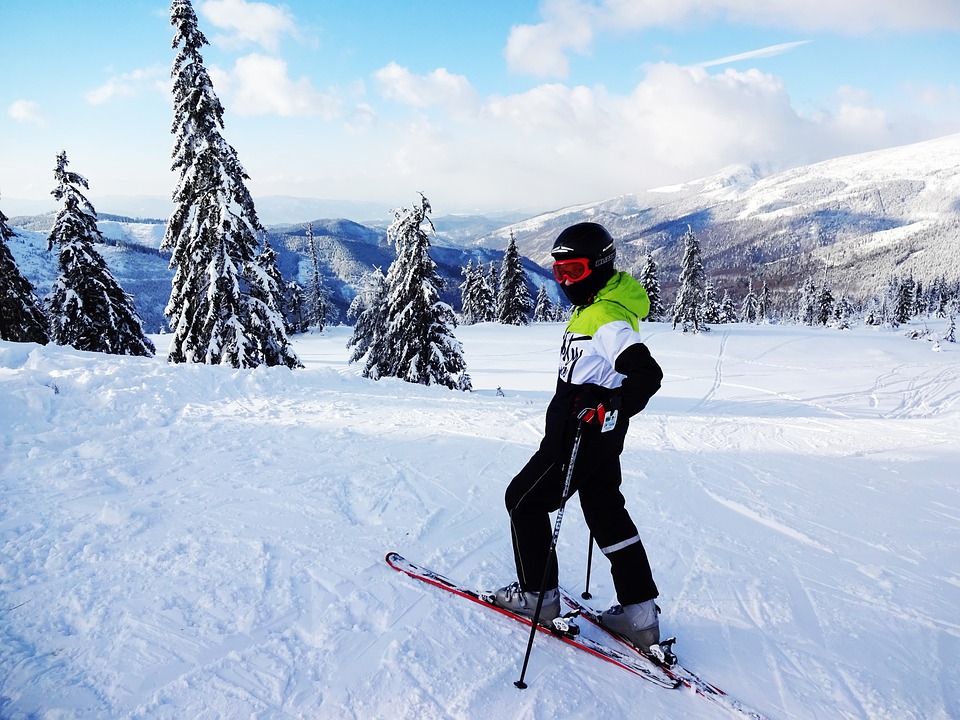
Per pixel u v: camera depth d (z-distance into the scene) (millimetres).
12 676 1827
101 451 4156
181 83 12789
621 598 2287
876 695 2123
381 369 17344
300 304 51812
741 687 2139
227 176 13086
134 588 2408
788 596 2910
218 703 1789
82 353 7430
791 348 35094
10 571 2441
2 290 15680
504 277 49281
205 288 13352
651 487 4902
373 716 1789
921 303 99250
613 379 2133
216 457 4309
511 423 7105
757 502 4656
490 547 3209
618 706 1965
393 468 4496
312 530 3156
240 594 2426
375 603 2451
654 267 54719
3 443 4090
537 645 2287
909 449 7785
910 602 2914
